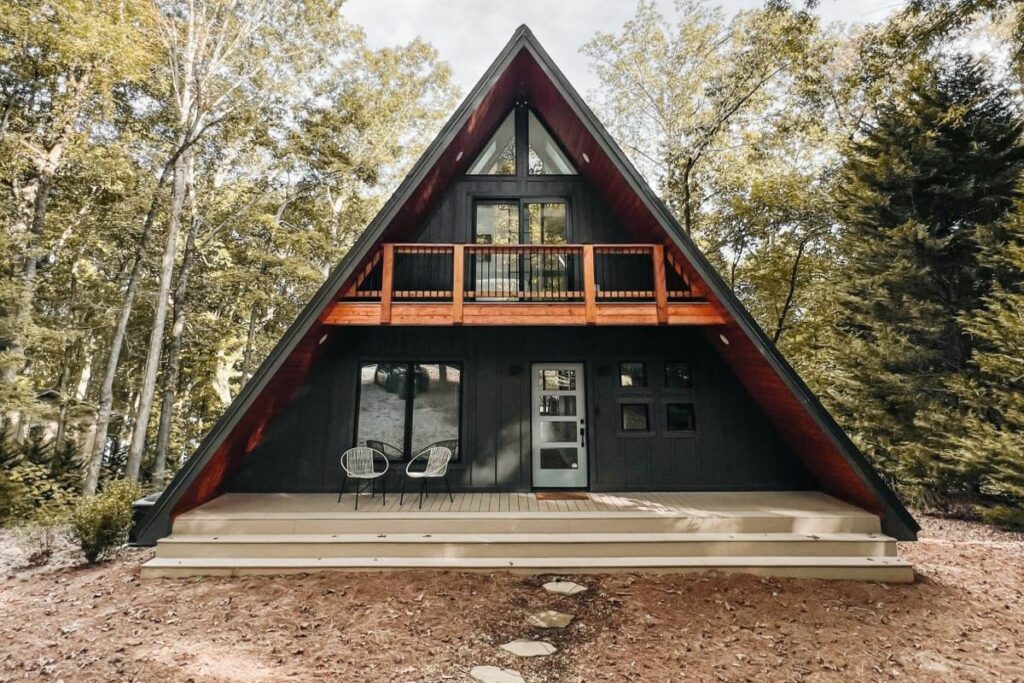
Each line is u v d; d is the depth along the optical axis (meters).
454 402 7.11
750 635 3.87
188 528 5.37
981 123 8.42
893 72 8.79
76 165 10.60
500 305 6.34
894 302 8.91
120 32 8.97
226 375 15.41
